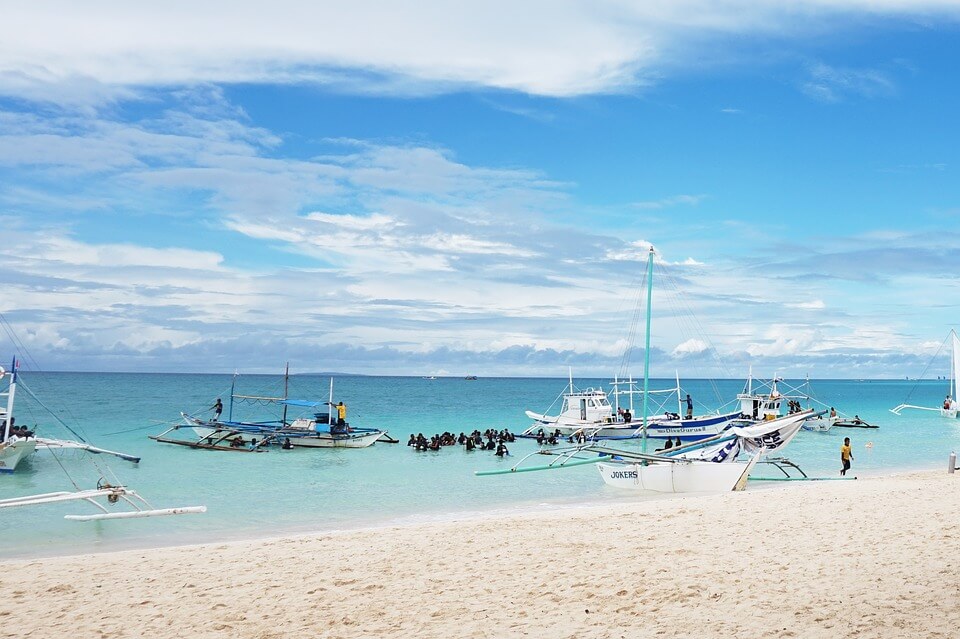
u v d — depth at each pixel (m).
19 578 14.62
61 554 19.53
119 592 13.47
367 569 14.72
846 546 14.89
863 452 50.44
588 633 10.39
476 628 10.86
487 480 35.31
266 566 15.30
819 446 55.16
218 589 13.55
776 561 13.89
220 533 22.69
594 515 20.97
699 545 15.72
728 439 34.22
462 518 25.09
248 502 28.78
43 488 31.83
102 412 81.44
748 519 18.75
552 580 13.30
